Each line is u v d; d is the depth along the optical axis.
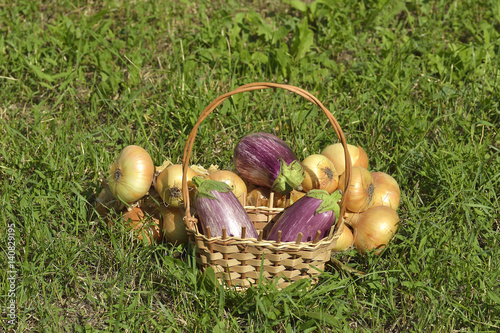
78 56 2.74
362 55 2.80
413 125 2.50
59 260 2.23
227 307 2.17
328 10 2.92
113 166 2.26
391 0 2.99
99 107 2.68
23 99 2.71
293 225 2.15
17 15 2.98
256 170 2.25
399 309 2.18
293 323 2.15
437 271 2.20
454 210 2.35
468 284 2.18
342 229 2.17
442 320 2.13
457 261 2.21
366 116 2.61
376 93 2.65
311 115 2.57
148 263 2.25
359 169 2.26
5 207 2.31
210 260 2.15
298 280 2.16
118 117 2.59
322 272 2.18
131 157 2.24
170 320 2.13
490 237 2.29
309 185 2.25
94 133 2.49
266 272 2.16
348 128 2.59
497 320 2.14
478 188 2.39
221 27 2.88
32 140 2.51
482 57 2.74
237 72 2.76
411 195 2.41
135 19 3.00
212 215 2.14
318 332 2.14
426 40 2.85
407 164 2.46
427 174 2.42
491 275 2.20
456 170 2.40
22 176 2.42
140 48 2.80
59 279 2.22
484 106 2.57
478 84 2.67
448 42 2.78
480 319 2.14
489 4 2.97
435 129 2.55
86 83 2.72
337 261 2.22
